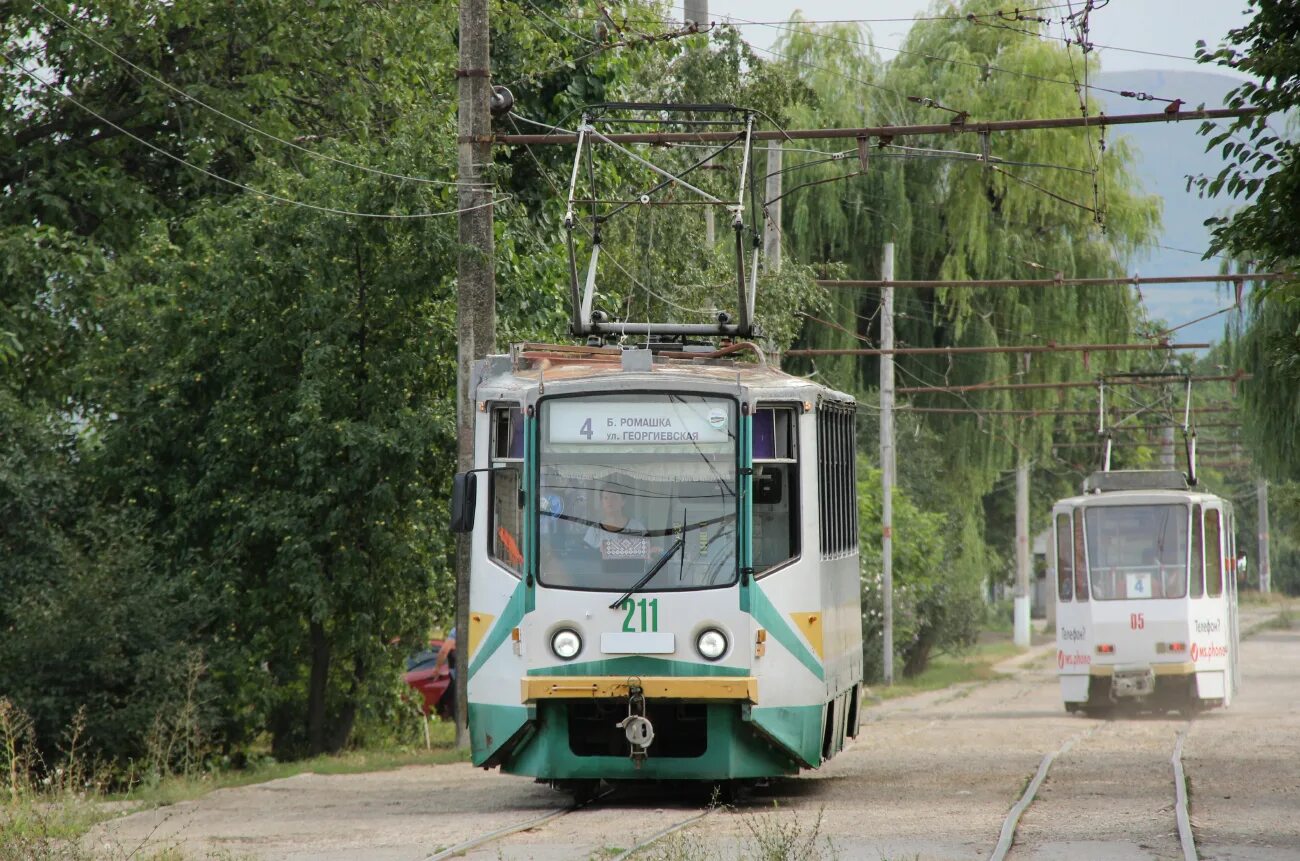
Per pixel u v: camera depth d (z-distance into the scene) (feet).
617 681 118.01
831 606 128.88
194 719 159.12
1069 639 259.19
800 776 149.38
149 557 170.91
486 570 123.65
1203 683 252.62
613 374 123.44
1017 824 109.40
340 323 175.63
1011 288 372.99
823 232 368.27
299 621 181.88
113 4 230.89
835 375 377.50
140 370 183.42
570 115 245.65
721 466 120.98
